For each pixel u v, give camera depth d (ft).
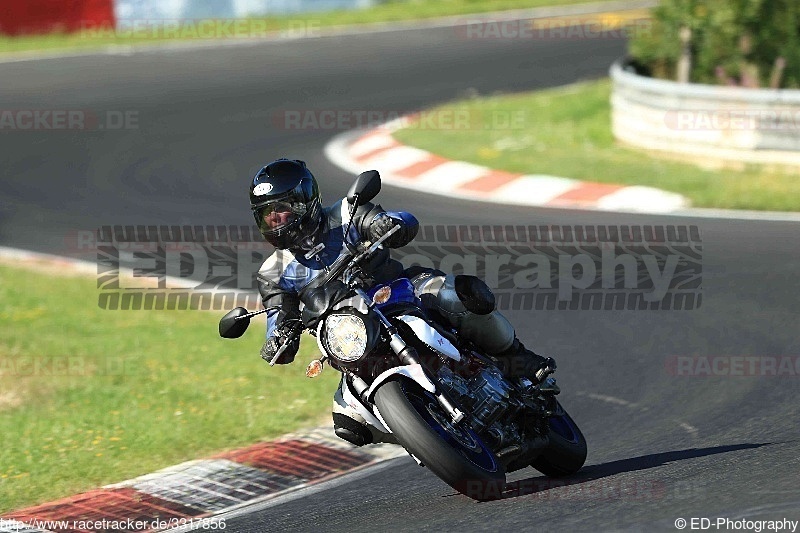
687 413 91.50
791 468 68.13
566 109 237.04
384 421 65.72
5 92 273.33
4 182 205.46
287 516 74.33
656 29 217.15
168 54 310.04
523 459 72.59
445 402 65.82
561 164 190.08
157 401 103.24
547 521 61.57
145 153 221.05
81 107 258.57
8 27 328.90
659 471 72.84
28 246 167.12
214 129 238.07
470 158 200.03
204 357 116.16
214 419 97.86
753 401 92.27
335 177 196.85
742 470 69.36
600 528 58.34
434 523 64.95
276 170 68.13
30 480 85.30
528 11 360.28
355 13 360.07
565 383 103.30
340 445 90.89
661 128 193.67
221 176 202.59
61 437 94.63
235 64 299.38
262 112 251.60
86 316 132.26
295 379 108.27
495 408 70.08
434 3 373.20
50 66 298.15
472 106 245.24
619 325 117.60
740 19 202.39
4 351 118.93
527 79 274.36
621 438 87.51
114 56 308.81
